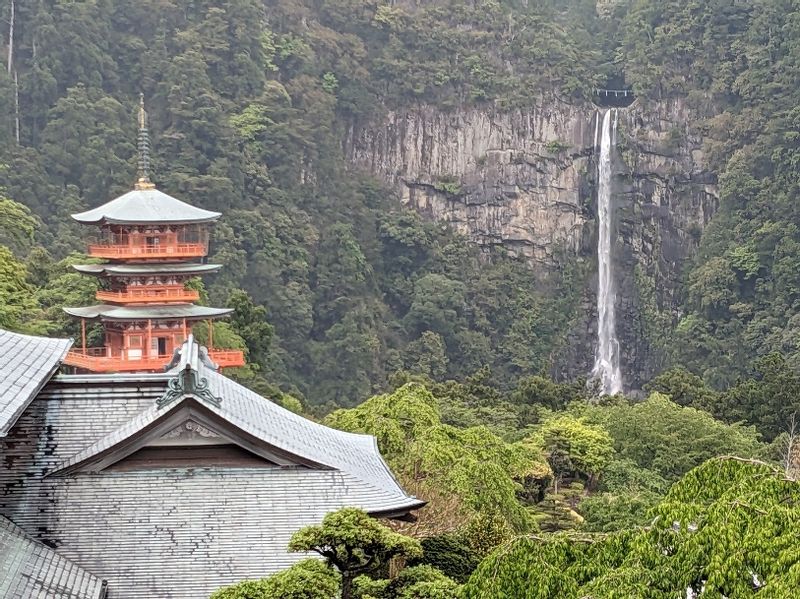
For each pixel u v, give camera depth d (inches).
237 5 6929.1
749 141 7396.7
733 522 752.3
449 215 7691.9
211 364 1348.4
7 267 3129.9
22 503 1024.9
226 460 1066.7
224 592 874.8
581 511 2600.9
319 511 1043.3
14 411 961.5
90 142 5959.6
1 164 5541.3
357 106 7450.8
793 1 7465.6
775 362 4328.3
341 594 930.7
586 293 7667.3
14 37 6284.5
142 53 6589.6
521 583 800.3
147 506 1029.2
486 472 1673.2
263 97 6811.0
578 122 7790.4
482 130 7716.5
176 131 6338.6
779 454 3464.6
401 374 4404.5
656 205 7701.8
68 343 1344.7
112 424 1120.8
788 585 683.4
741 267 6939.0
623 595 735.7
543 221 7746.1
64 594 902.4
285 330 6127.0
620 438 3361.2
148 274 3309.5
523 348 7111.2
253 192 6501.0
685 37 7731.3
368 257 7052.2
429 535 1378.0
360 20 7775.6
